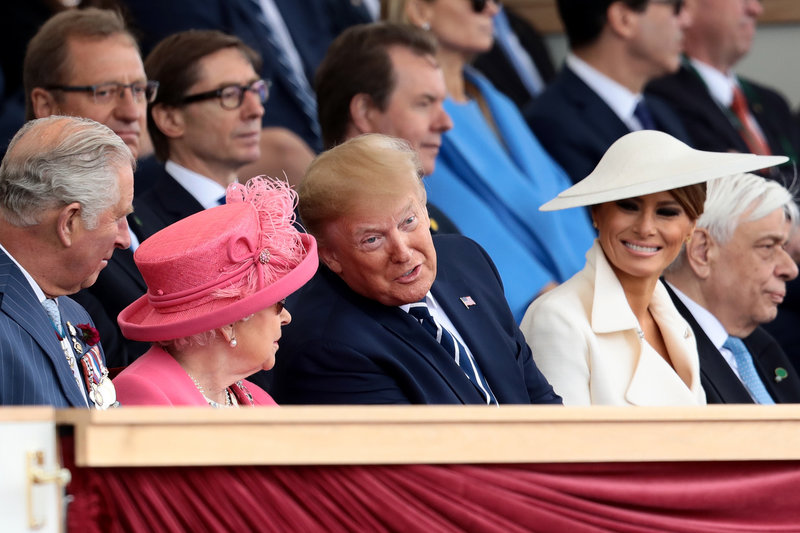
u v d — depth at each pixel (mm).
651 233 12102
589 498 7750
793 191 18625
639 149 12367
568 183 20891
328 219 10133
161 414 6973
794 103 28109
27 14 17812
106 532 7145
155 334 8945
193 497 7230
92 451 6867
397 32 15234
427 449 7367
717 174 11812
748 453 7816
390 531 7445
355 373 10078
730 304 14484
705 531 7949
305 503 7355
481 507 7555
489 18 19703
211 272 9164
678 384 12047
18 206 9141
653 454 7691
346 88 15062
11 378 8695
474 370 10797
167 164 14539
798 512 8141
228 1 19594
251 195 9711
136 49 13766
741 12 24766
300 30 21000
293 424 7160
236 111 14461
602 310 12094
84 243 9336
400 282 10203
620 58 21297
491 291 11758
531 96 24250
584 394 11859
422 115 15188
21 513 6648
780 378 15211
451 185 18625
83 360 9867
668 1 21266
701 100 23375
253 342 9297
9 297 9031
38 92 13461
